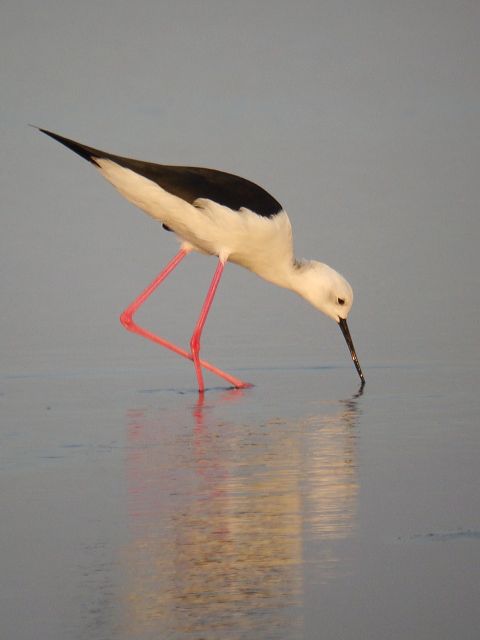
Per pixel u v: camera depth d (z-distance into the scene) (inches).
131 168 523.5
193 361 513.0
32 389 491.5
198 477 349.1
